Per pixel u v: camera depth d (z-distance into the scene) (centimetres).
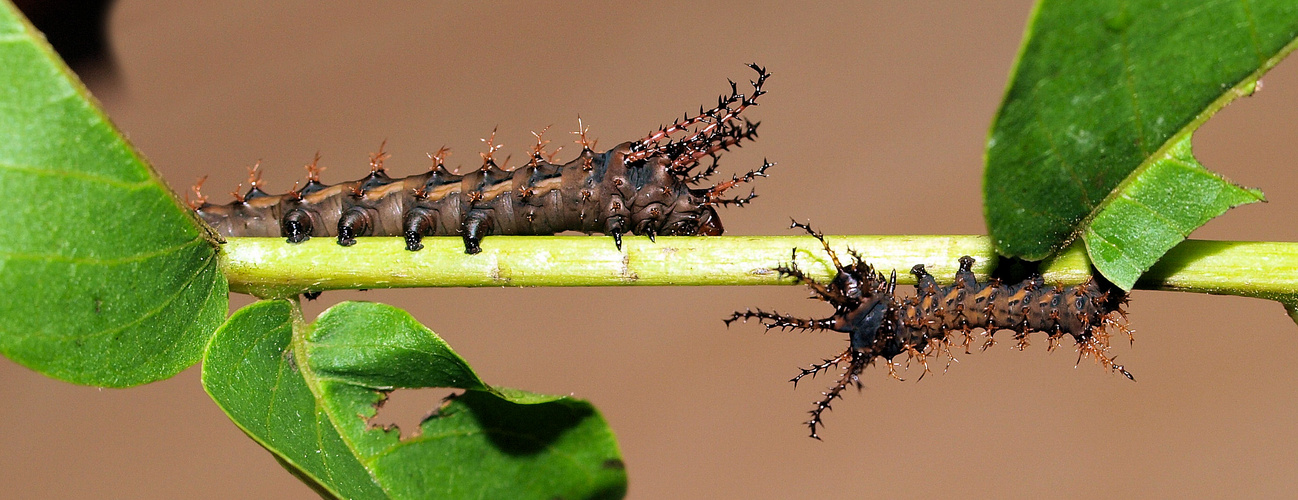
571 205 26
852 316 24
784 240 24
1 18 22
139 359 23
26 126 23
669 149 26
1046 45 22
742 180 26
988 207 23
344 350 24
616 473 24
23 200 23
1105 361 24
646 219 25
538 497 24
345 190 26
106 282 23
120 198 23
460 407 24
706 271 24
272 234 26
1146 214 23
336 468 24
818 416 25
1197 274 24
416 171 32
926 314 24
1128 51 22
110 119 23
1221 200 23
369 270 24
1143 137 23
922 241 24
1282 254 24
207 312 24
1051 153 23
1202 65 23
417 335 24
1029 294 24
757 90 26
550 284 24
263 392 24
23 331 23
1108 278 23
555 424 24
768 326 24
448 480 24
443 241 24
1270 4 22
